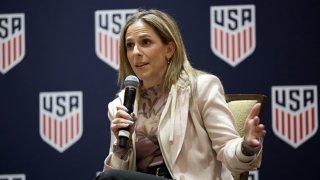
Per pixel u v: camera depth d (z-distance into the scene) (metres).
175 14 8.91
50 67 9.12
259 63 8.73
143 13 5.29
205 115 5.01
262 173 8.65
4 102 9.14
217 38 8.81
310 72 8.64
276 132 8.66
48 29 9.15
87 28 9.09
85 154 9.03
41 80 9.11
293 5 8.71
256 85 8.72
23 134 9.10
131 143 5.04
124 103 4.83
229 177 5.14
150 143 5.10
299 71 8.66
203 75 5.23
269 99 8.70
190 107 5.09
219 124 4.91
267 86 8.70
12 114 9.12
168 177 5.04
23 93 9.13
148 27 5.14
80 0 9.11
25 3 9.19
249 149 4.32
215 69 8.80
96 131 9.02
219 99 5.05
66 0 9.13
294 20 8.70
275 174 8.64
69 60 9.09
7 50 9.15
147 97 5.32
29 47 9.15
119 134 4.54
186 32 8.87
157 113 5.18
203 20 8.85
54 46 9.12
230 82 8.77
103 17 9.06
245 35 8.76
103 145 9.01
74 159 9.04
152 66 5.13
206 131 5.08
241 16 8.78
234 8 8.79
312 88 8.62
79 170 9.03
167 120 5.05
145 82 5.23
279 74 8.70
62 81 9.09
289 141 8.64
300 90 8.65
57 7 9.14
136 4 9.00
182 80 5.18
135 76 5.20
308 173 8.59
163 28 5.16
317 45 8.66
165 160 4.93
